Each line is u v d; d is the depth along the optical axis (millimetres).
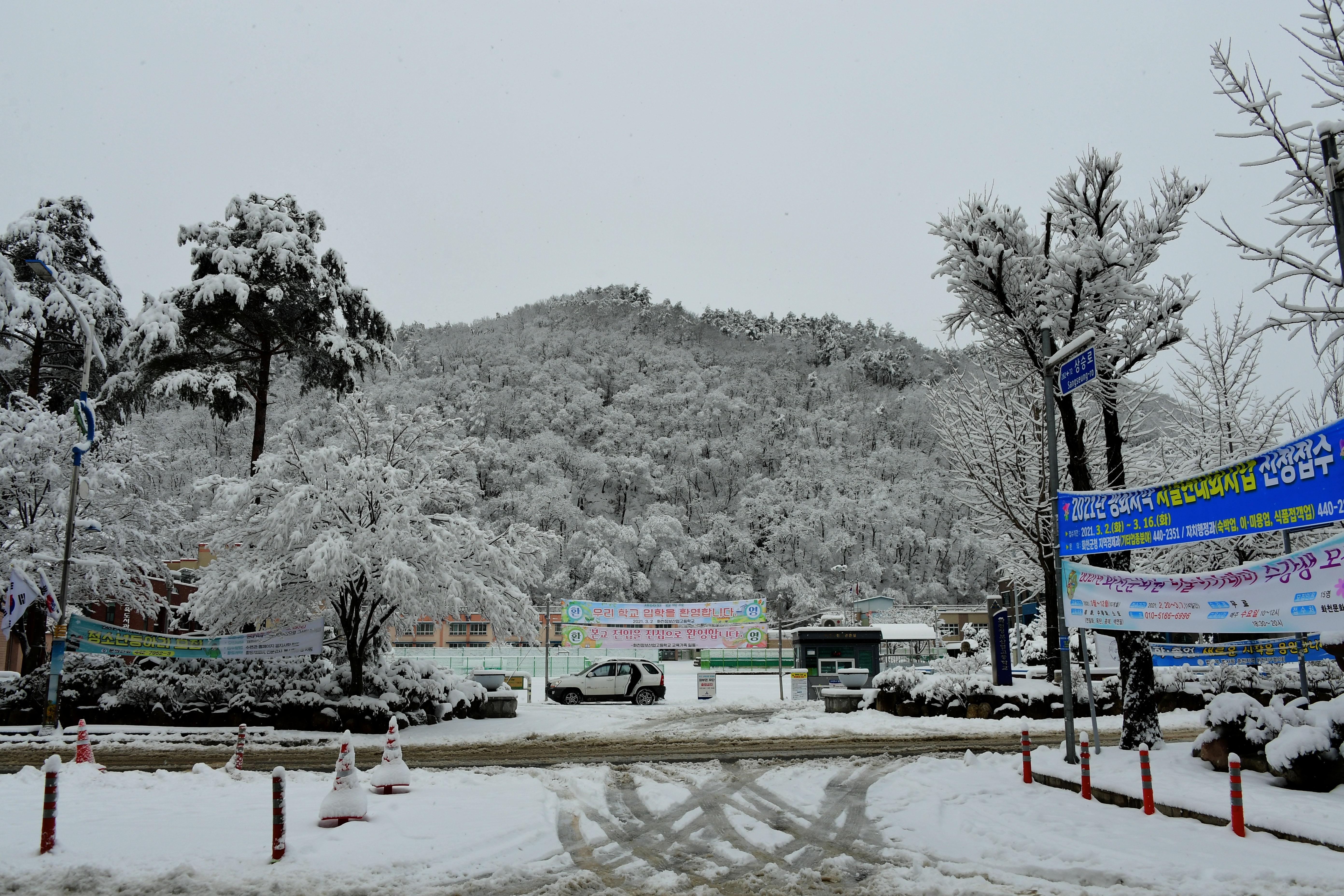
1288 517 9430
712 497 157875
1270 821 8742
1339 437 8734
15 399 28938
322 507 20266
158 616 36375
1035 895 7043
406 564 19688
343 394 30969
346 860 8148
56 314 29453
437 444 23891
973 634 60219
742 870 8125
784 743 18516
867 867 8164
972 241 15859
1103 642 26469
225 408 28516
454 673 27375
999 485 22938
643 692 29672
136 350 27547
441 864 8109
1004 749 17297
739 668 54719
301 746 18375
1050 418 13352
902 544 131750
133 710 21281
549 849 8820
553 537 23328
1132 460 27203
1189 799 9766
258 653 22141
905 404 171500
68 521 20453
